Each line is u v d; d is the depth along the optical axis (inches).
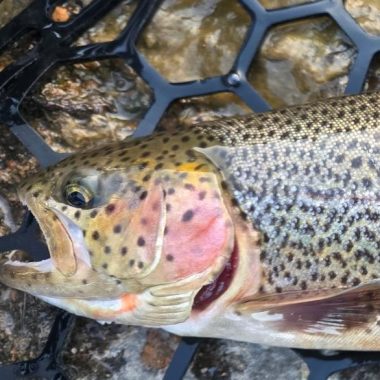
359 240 27.1
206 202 27.2
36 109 30.0
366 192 27.1
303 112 27.7
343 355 29.1
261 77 30.0
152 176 27.3
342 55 30.0
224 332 28.2
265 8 29.9
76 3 30.1
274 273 27.3
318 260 27.2
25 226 29.5
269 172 27.2
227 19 30.1
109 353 29.5
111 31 30.1
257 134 27.5
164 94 29.8
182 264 27.3
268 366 29.4
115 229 27.3
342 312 27.7
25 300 29.6
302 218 27.1
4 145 29.8
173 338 29.6
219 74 30.1
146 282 27.4
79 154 28.1
